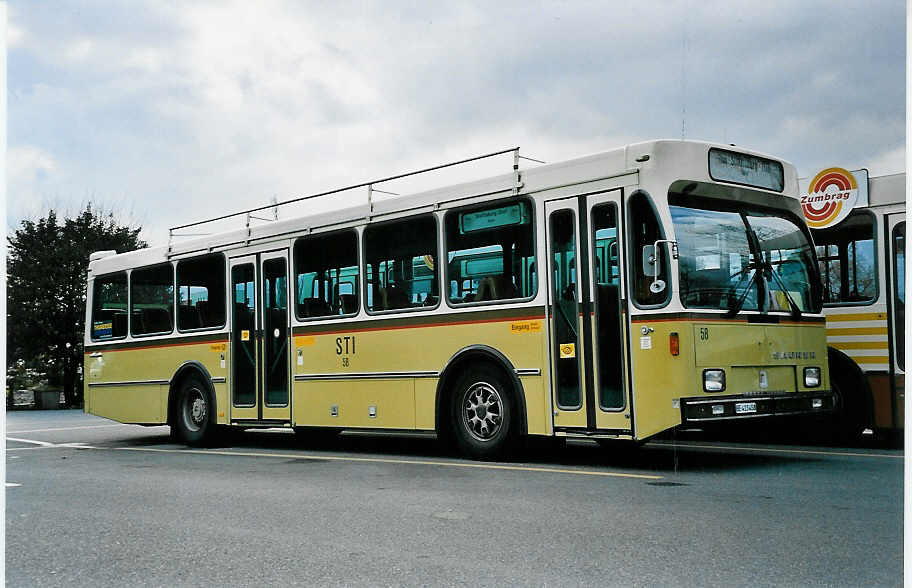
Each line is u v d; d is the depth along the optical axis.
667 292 8.91
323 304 12.40
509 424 10.23
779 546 5.70
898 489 7.86
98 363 16.19
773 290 9.73
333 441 14.51
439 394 10.88
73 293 37.66
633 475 8.97
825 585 4.84
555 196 9.92
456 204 10.90
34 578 5.36
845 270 11.52
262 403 13.16
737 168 9.75
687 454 10.94
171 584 5.16
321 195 12.51
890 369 11.04
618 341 9.28
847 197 11.53
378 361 11.61
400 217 11.52
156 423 14.91
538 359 9.95
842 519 6.52
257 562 5.60
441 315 10.93
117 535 6.57
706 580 4.94
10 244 37.91
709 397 8.87
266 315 13.19
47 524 7.05
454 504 7.45
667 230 9.01
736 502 7.26
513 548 5.78
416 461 10.72
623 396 9.20
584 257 9.62
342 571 5.31
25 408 35.66
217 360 13.91
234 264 13.74
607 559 5.43
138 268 15.55
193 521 7.04
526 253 10.17
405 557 5.61
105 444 15.14
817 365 9.95
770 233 9.91
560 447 12.06
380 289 11.69
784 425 10.53
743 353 9.23
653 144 9.20
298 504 7.68
